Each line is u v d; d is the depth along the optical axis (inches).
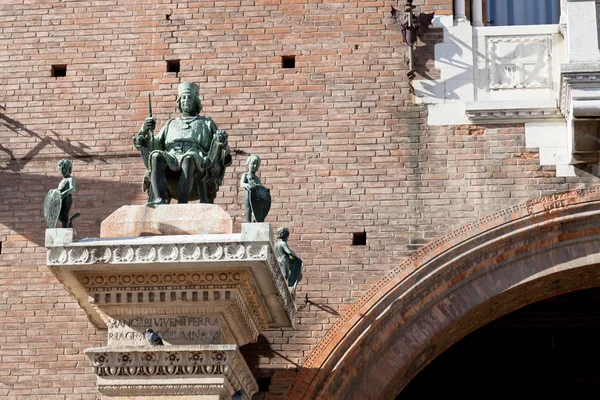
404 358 1316.4
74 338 1337.4
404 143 1384.1
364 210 1363.2
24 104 1428.4
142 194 1389.0
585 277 1371.8
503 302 1366.9
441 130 1385.3
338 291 1334.9
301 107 1406.3
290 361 1312.7
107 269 1039.6
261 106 1409.9
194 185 1114.1
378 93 1405.0
